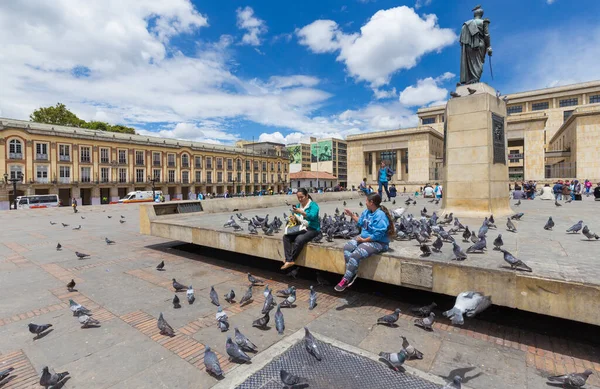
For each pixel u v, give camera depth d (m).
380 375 3.04
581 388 2.86
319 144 116.75
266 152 89.38
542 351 3.54
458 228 6.63
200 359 3.37
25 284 5.91
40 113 60.66
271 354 3.42
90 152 54.81
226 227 7.39
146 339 3.81
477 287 3.79
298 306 4.86
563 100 63.56
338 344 3.61
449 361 3.32
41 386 2.93
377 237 4.56
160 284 5.91
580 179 38.19
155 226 8.73
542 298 3.42
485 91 8.67
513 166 67.31
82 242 10.27
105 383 2.96
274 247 5.93
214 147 76.69
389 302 5.04
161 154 64.81
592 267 3.79
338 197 21.52
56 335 3.91
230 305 4.90
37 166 49.09
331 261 5.15
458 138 8.95
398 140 56.31
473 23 9.09
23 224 15.70
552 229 6.88
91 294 5.36
